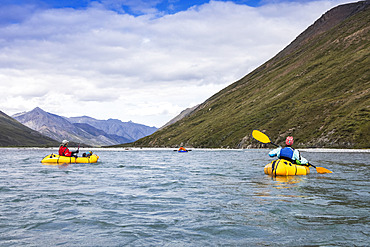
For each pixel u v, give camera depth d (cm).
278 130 9112
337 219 616
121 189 1059
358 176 1363
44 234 543
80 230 567
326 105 9012
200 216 660
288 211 689
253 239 504
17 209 740
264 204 767
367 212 673
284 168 1373
